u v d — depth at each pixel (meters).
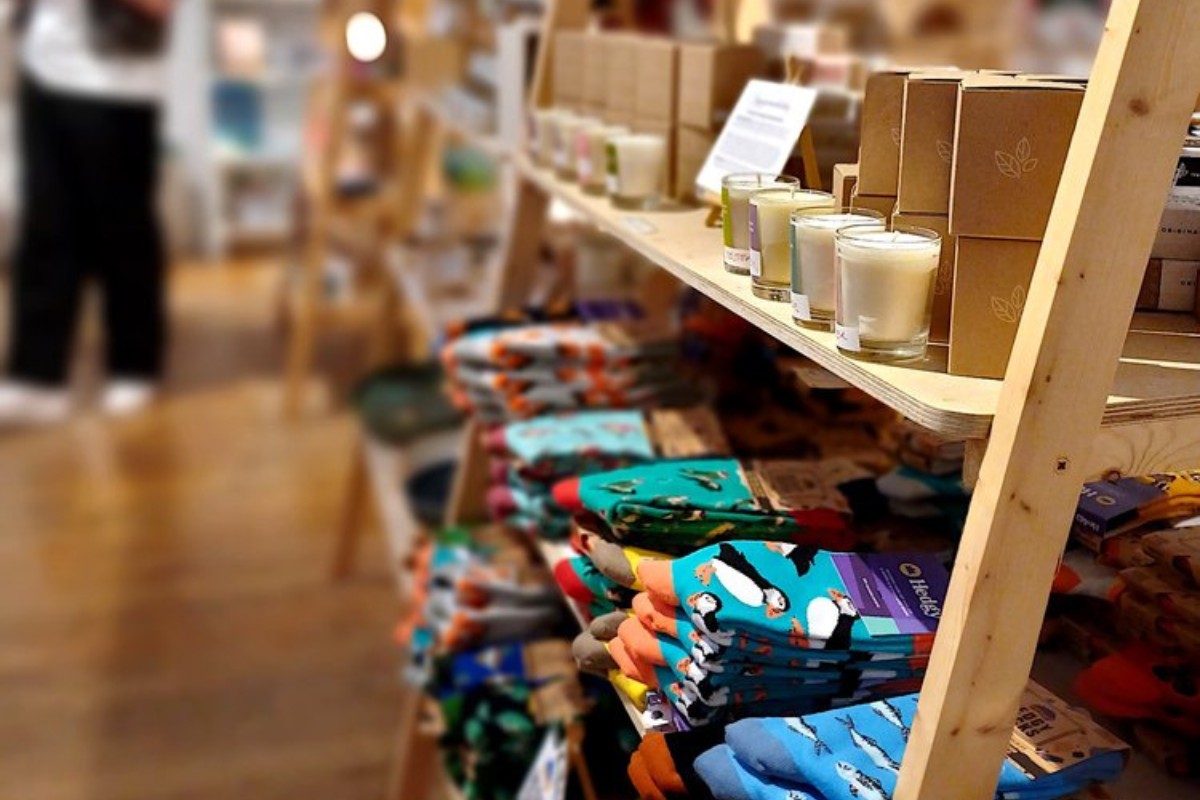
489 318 1.82
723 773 0.94
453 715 1.69
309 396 4.53
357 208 4.30
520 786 1.66
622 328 1.74
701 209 1.43
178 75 6.00
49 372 4.35
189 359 4.89
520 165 1.85
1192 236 0.92
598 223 1.42
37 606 2.99
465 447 1.93
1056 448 0.74
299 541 3.37
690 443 1.47
